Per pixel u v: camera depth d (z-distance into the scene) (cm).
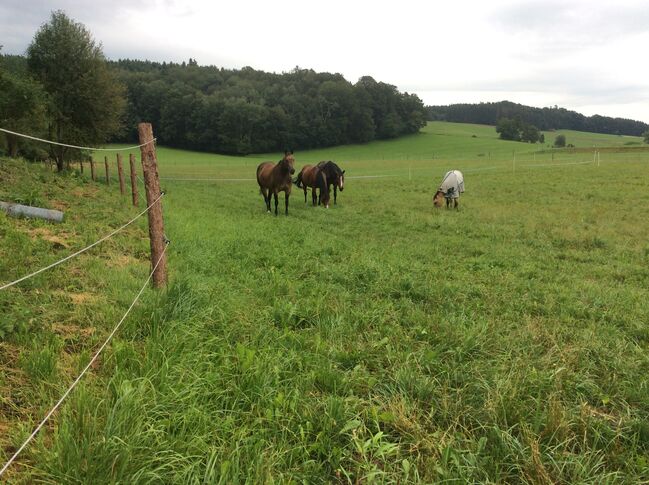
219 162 6675
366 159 7406
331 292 627
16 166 1297
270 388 340
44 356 331
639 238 1141
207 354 384
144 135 498
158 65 13538
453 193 1652
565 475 288
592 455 299
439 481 266
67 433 246
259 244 959
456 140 10669
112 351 362
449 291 658
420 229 1298
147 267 641
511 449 298
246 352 388
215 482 245
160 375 331
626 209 1594
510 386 367
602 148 6156
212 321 459
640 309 603
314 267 764
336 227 1311
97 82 2402
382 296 642
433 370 410
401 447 306
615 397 386
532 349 461
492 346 467
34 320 392
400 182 2894
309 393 354
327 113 9956
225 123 8638
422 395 363
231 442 278
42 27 2333
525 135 11750
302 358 405
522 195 2047
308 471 271
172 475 250
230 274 691
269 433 301
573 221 1376
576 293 685
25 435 256
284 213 1580
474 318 555
